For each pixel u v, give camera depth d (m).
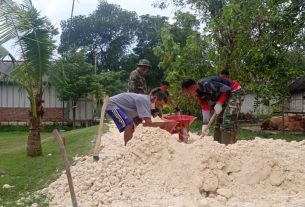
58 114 26.23
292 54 14.14
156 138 7.78
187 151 7.33
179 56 16.45
